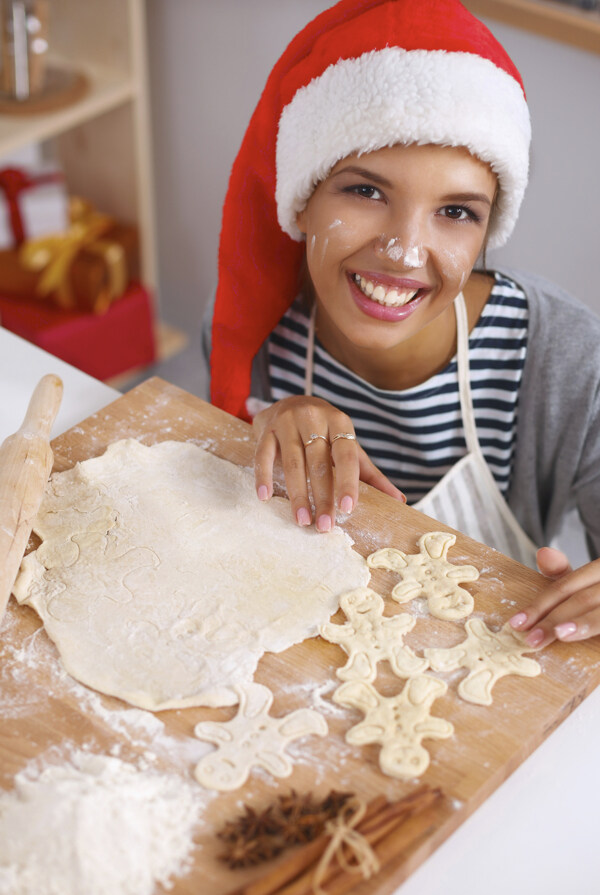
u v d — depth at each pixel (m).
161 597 0.80
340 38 0.88
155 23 2.12
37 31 1.84
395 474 1.24
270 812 0.64
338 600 0.80
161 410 1.01
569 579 0.79
